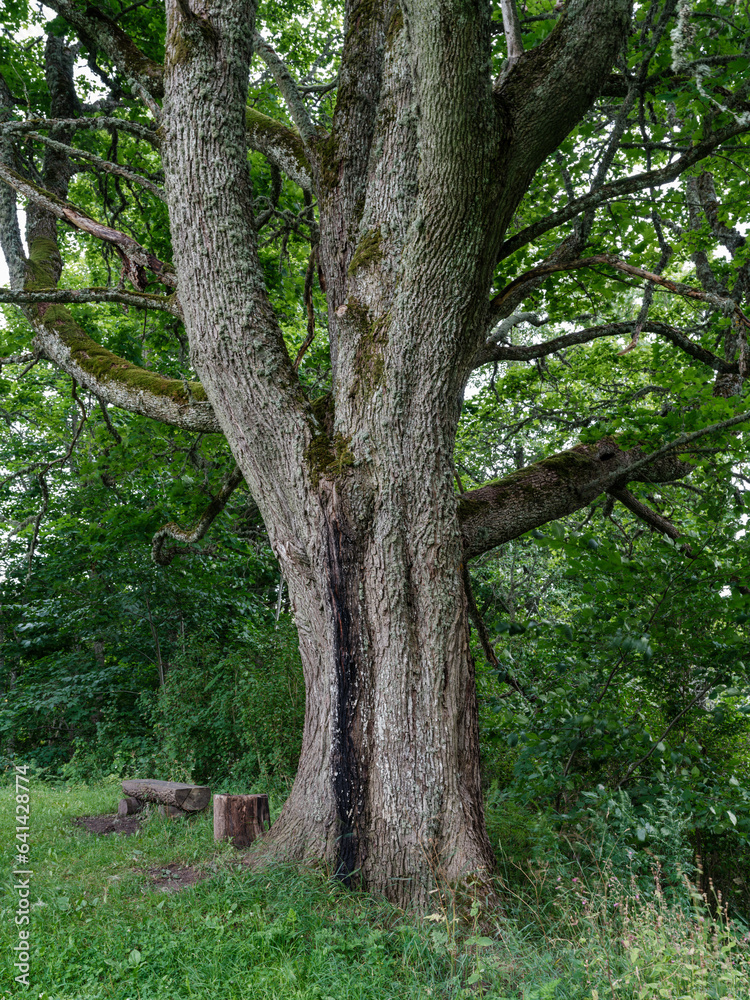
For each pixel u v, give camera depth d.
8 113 7.26
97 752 10.77
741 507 5.20
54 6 5.71
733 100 4.46
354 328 4.53
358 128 5.02
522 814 5.57
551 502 5.34
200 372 4.70
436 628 4.21
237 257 4.57
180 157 4.54
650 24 5.04
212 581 11.12
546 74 4.04
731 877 5.72
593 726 5.32
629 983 2.83
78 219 5.03
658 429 5.25
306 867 4.14
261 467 4.62
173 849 5.43
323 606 4.43
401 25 4.57
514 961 3.20
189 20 4.54
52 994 2.99
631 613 5.54
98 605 11.34
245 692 8.65
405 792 4.05
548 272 5.14
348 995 2.98
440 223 4.07
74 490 11.49
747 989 2.82
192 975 3.12
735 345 7.23
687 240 7.27
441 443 4.35
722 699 5.95
